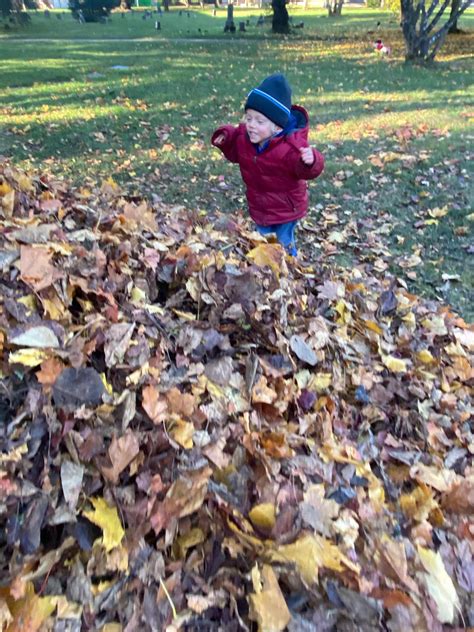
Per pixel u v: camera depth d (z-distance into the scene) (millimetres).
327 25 29406
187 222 3568
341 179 5801
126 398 1841
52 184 3623
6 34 24328
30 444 1678
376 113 8633
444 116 8273
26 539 1513
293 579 1569
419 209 5133
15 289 2104
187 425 1836
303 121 3414
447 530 1969
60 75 12734
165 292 2623
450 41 19953
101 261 2416
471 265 4242
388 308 3195
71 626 1410
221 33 24906
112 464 1670
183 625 1463
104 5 33781
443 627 1618
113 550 1546
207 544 1646
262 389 2129
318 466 1921
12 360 1806
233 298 2504
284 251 3281
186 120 8367
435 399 2617
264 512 1671
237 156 3523
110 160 6559
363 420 2365
